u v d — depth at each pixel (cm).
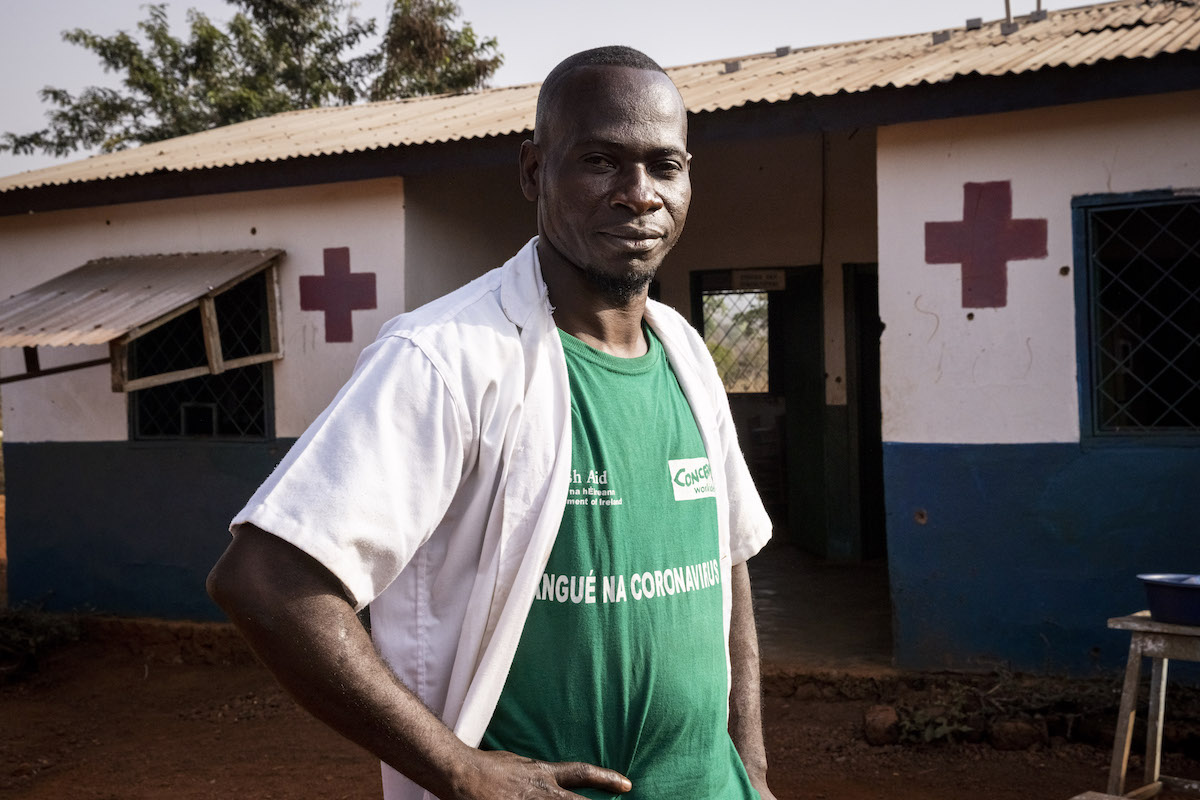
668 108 144
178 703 651
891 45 831
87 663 737
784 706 579
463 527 133
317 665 116
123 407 779
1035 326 544
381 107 1062
